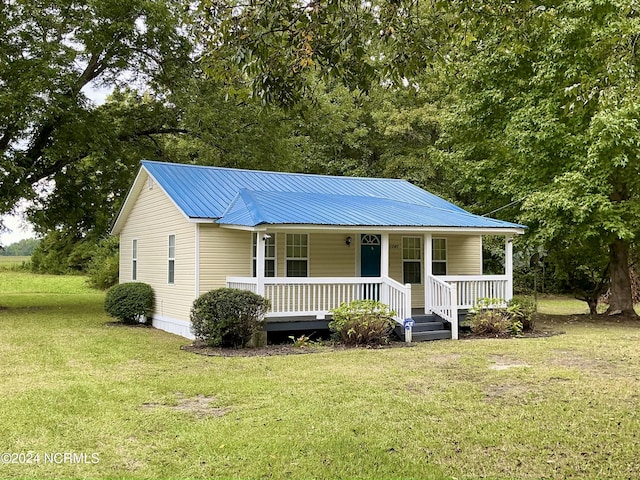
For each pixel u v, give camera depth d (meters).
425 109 30.02
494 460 5.70
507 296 16.12
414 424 6.79
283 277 14.77
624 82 7.43
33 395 8.15
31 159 20.41
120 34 20.86
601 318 19.27
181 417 7.13
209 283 14.58
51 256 45.69
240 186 16.97
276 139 25.12
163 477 5.26
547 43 17.22
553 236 17.36
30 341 13.41
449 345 13.12
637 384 8.85
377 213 15.27
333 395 8.17
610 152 16.05
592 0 15.95
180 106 22.41
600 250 19.59
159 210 17.09
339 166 31.98
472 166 20.38
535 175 18.47
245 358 11.34
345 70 7.17
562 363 10.75
